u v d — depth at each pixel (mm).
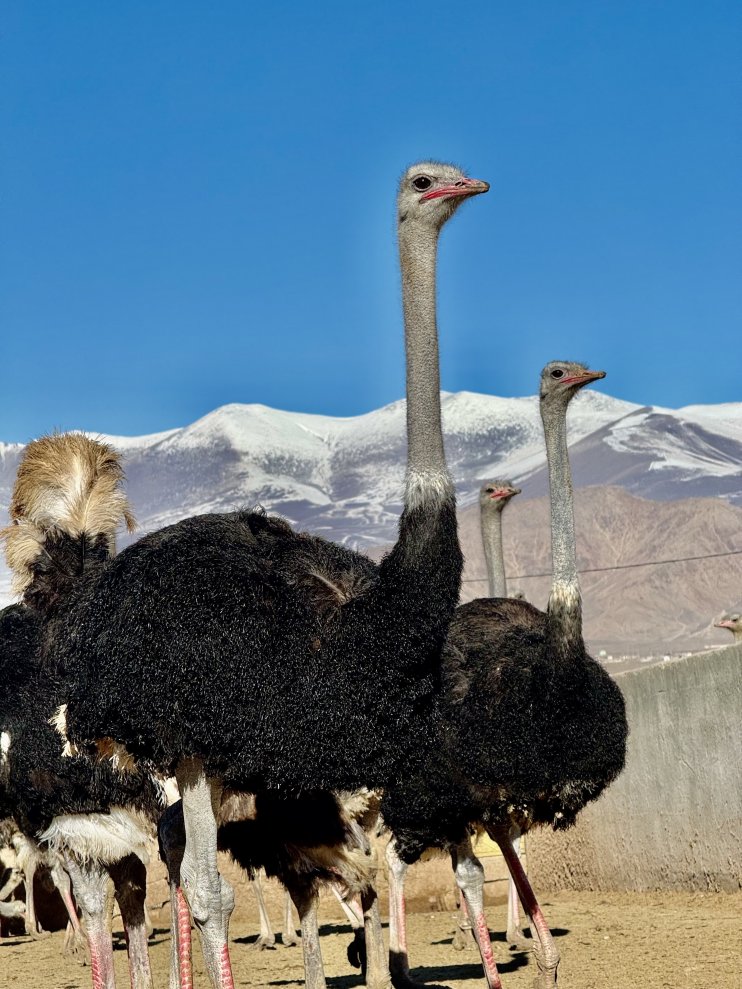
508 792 8156
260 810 7289
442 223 7496
